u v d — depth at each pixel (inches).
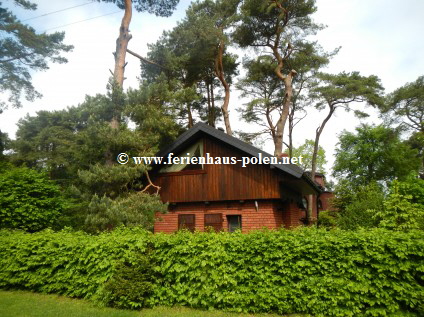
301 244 255.0
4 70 834.2
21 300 305.3
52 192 460.8
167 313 262.4
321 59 918.4
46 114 1389.0
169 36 765.9
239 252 269.3
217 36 756.6
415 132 1424.7
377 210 460.8
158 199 474.3
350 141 1573.6
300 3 841.5
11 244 345.1
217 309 268.7
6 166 629.6
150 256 285.3
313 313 248.8
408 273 231.6
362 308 241.3
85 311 271.0
